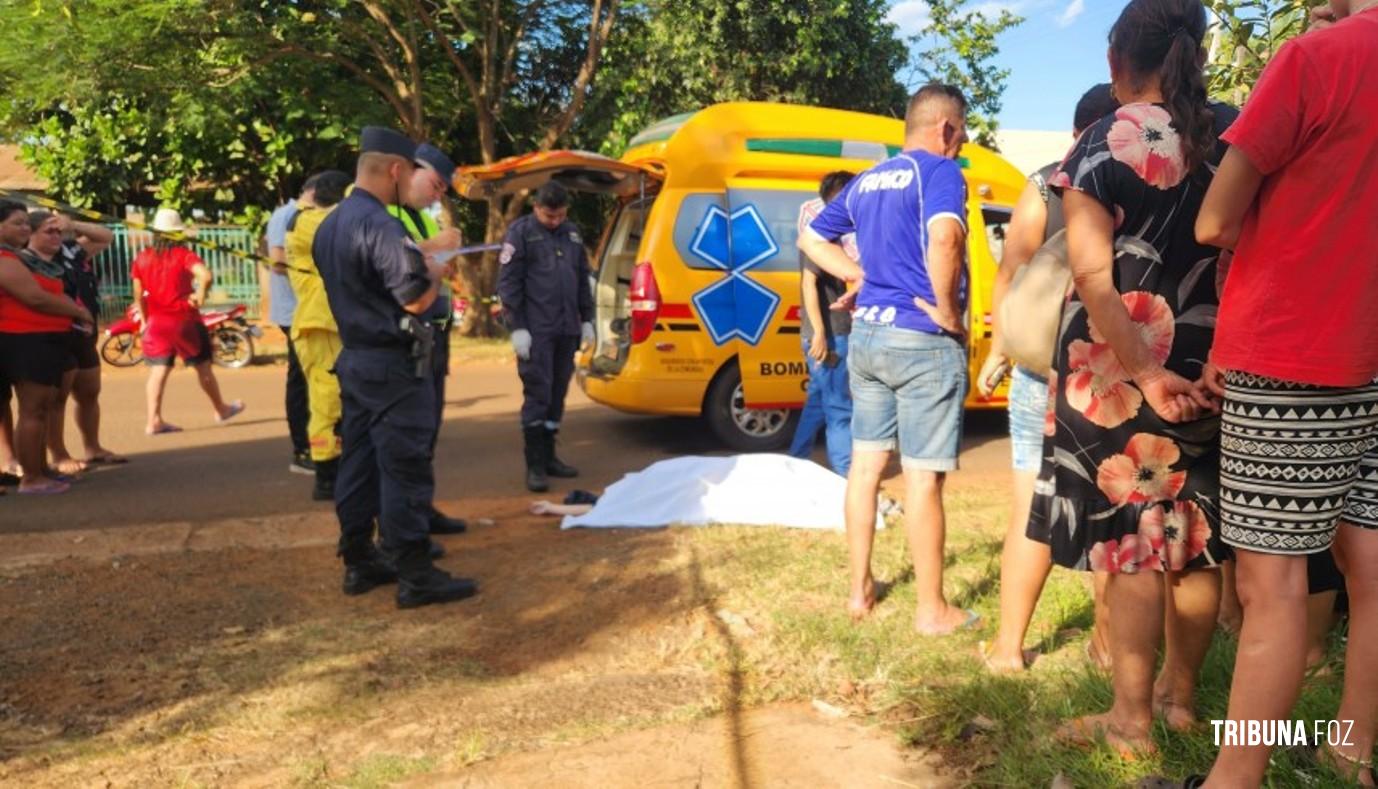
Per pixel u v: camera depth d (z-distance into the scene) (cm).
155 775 311
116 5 1382
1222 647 350
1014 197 855
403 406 448
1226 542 251
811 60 1755
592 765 310
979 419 960
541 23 1759
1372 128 221
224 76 1542
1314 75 223
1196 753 286
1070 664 365
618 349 801
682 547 524
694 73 1778
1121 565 282
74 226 749
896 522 575
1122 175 267
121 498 671
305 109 1683
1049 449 296
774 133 809
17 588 476
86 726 343
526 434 688
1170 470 277
